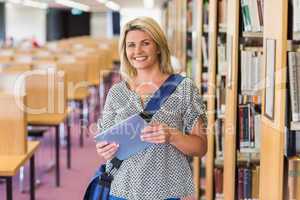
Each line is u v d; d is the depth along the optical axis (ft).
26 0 61.11
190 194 8.19
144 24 8.04
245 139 10.89
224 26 13.14
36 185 18.04
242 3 10.46
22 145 12.22
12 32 84.64
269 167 8.18
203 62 15.42
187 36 20.80
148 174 7.91
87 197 8.32
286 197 7.68
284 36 7.28
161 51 8.13
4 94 12.36
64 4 62.64
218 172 13.34
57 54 35.63
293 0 7.23
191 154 7.97
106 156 7.84
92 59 31.24
